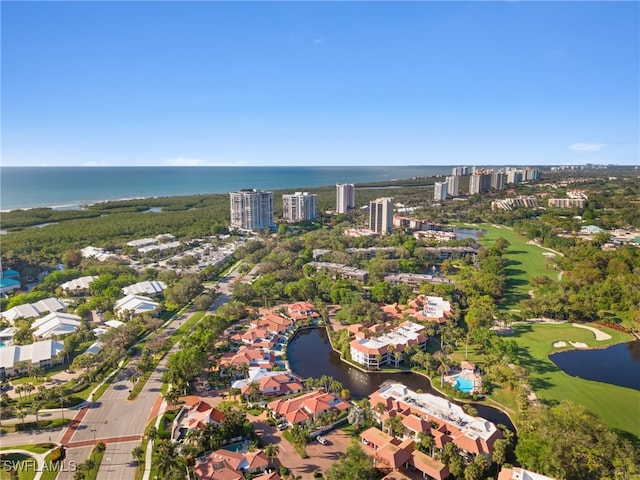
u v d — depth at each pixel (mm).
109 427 152375
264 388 176250
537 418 143375
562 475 121125
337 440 148250
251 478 128500
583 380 186500
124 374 192375
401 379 194125
